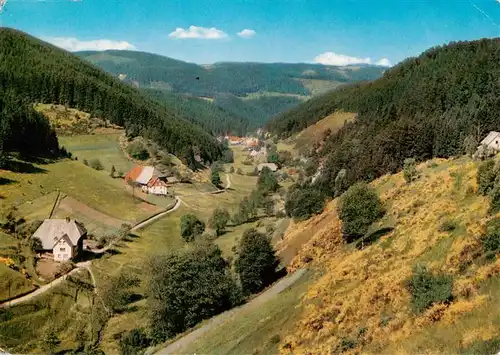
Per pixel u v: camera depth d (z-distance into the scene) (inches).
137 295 3270.2
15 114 5910.4
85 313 2925.7
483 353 1008.2
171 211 5925.2
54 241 3686.0
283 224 4338.1
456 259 1530.5
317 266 2603.3
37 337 2637.8
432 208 2237.9
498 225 1530.5
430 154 4089.6
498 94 6264.8
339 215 2637.8
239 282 2938.0
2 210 4222.4
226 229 5103.3
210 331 2333.9
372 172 4082.2
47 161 6067.9
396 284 1595.7
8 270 3036.4
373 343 1337.4
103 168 7283.5
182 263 2613.2
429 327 1218.6
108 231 4594.0
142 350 2495.1
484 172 2076.8
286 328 1875.0
